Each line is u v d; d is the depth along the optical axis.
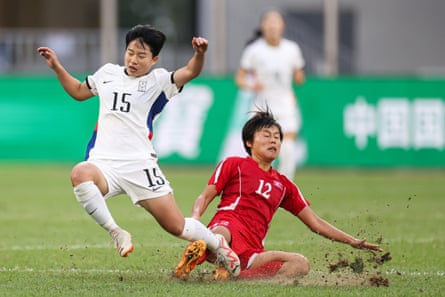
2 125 67.06
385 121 66.81
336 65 73.81
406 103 66.88
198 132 66.75
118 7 79.38
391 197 51.00
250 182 25.81
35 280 25.20
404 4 81.12
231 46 78.50
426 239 34.91
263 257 25.08
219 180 25.92
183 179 60.25
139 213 43.69
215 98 66.62
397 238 35.16
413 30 81.44
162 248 32.22
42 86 67.00
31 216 42.41
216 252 24.77
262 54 50.09
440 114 66.69
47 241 34.28
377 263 25.64
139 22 79.56
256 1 78.81
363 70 81.62
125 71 25.77
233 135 66.56
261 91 50.06
